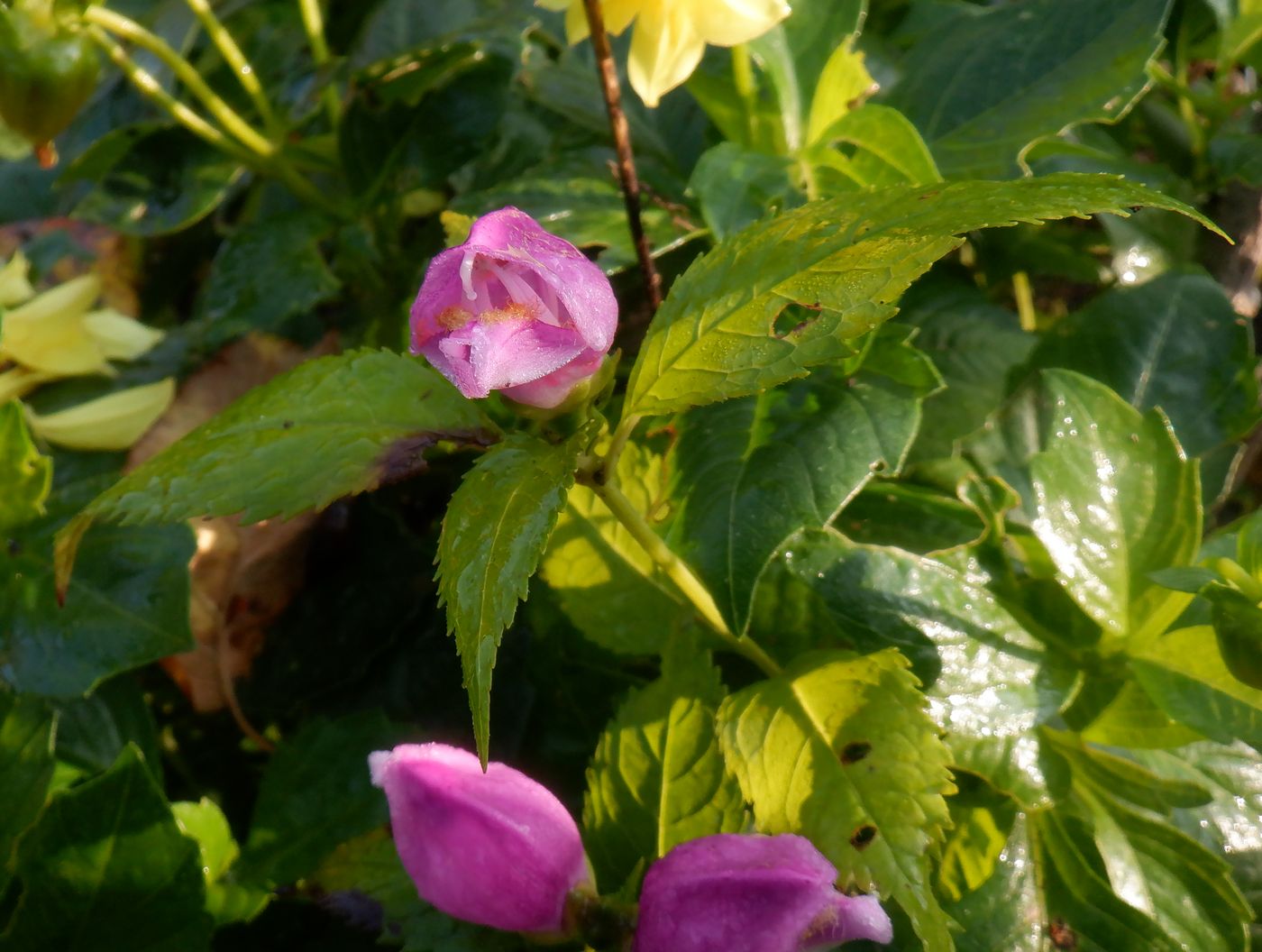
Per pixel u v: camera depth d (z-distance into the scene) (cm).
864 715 24
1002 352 29
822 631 27
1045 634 27
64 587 23
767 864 22
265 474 22
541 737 30
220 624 31
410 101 32
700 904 22
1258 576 25
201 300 33
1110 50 29
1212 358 30
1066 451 26
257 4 35
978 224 20
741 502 25
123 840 25
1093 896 26
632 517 23
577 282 20
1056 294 35
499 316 20
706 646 27
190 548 29
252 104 34
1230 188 33
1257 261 33
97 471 31
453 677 31
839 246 20
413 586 31
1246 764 27
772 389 26
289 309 31
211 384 32
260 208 36
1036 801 25
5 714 27
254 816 27
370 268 33
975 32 30
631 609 27
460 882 22
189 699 31
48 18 27
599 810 25
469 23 31
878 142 28
